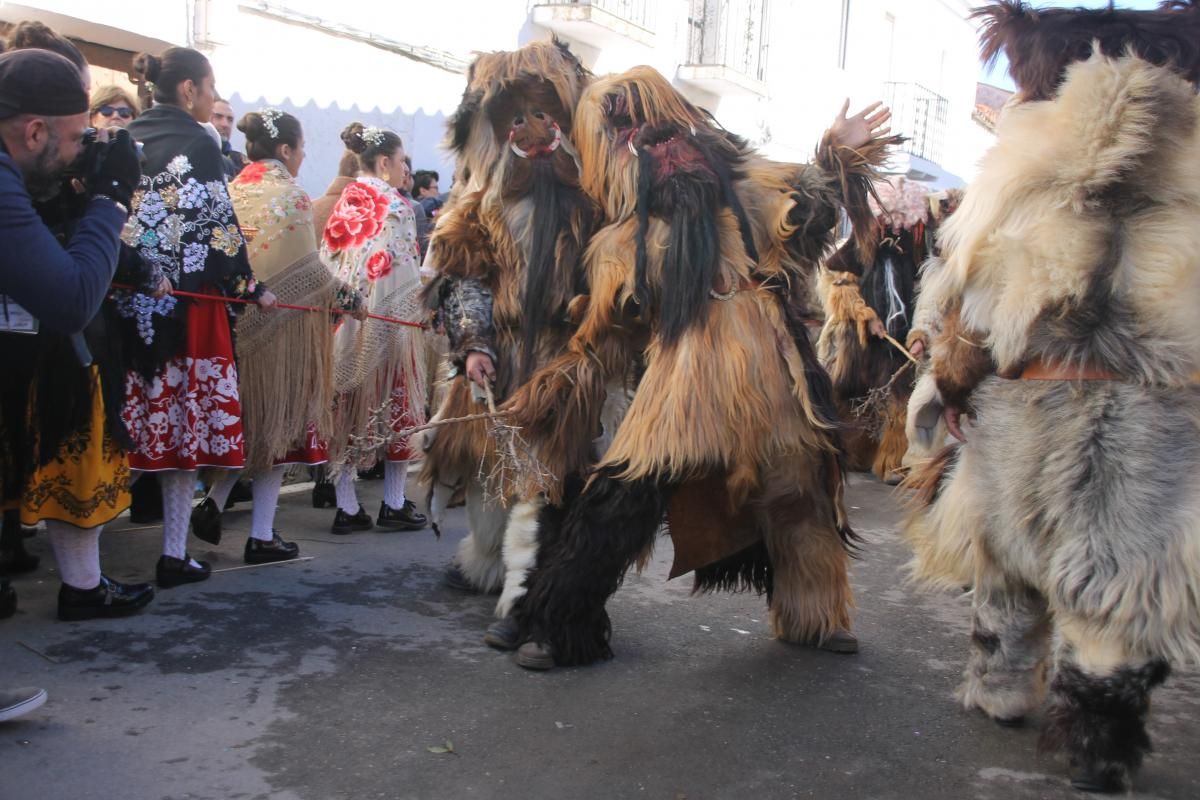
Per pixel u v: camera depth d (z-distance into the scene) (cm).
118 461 434
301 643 432
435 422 413
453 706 381
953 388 345
